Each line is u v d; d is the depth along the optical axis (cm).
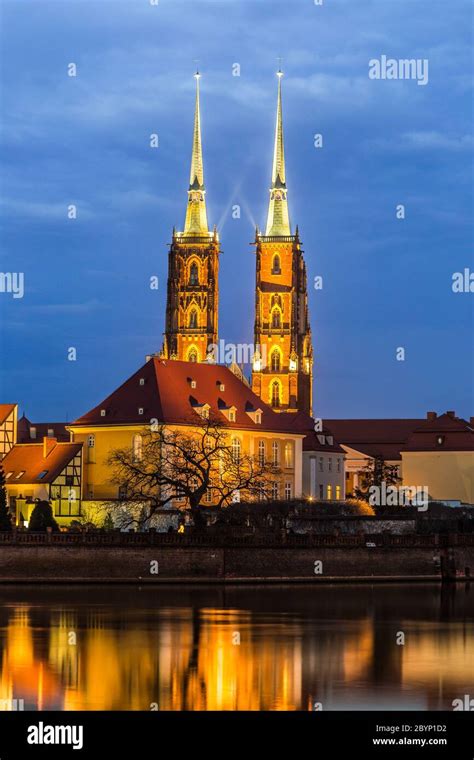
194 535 16812
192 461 17862
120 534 16488
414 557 17962
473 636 11306
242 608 13362
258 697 8456
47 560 16162
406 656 10119
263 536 17138
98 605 13450
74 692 8550
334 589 16075
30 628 11506
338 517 19162
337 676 9200
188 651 10231
